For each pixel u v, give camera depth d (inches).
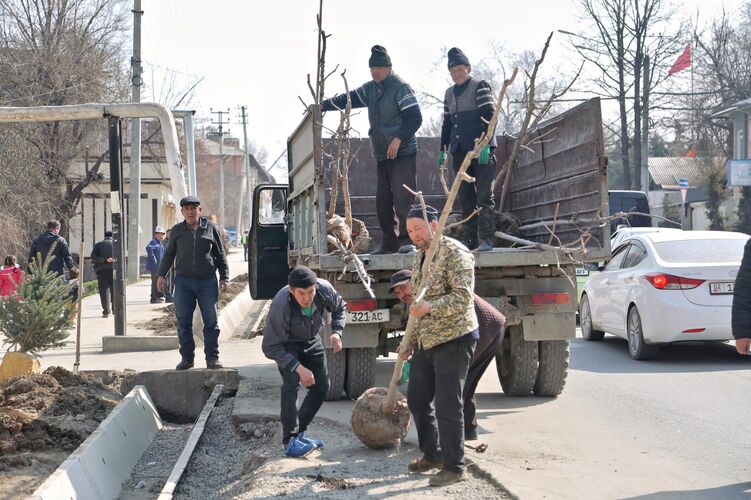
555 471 241.9
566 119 372.5
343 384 359.9
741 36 1920.5
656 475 240.1
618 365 466.6
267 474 243.8
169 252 415.8
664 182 2559.1
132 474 306.3
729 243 485.4
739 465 253.1
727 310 454.3
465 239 394.3
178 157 583.2
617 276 515.5
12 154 1234.0
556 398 371.6
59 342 422.0
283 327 265.6
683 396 370.0
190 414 407.2
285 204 514.0
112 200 561.3
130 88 1499.8
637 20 1771.7
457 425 226.7
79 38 1432.1
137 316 768.3
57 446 307.6
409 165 384.2
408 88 379.2
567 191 374.6
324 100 394.6
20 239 1160.2
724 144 1957.4
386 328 362.3
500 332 257.9
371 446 265.9
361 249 406.3
